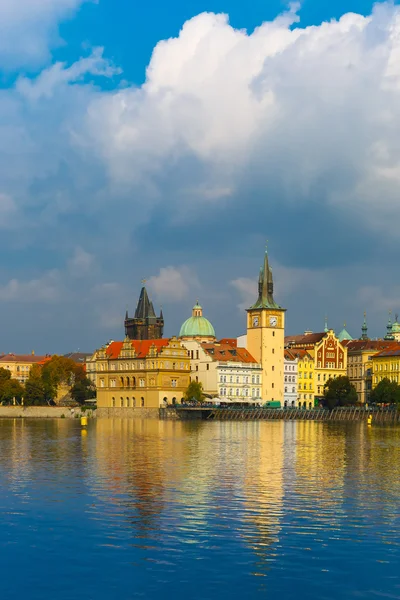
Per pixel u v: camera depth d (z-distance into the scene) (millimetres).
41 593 50906
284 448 137500
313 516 70000
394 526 66500
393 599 50188
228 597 50344
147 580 53000
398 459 116500
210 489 83625
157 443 148625
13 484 86688
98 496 79000
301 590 51500
